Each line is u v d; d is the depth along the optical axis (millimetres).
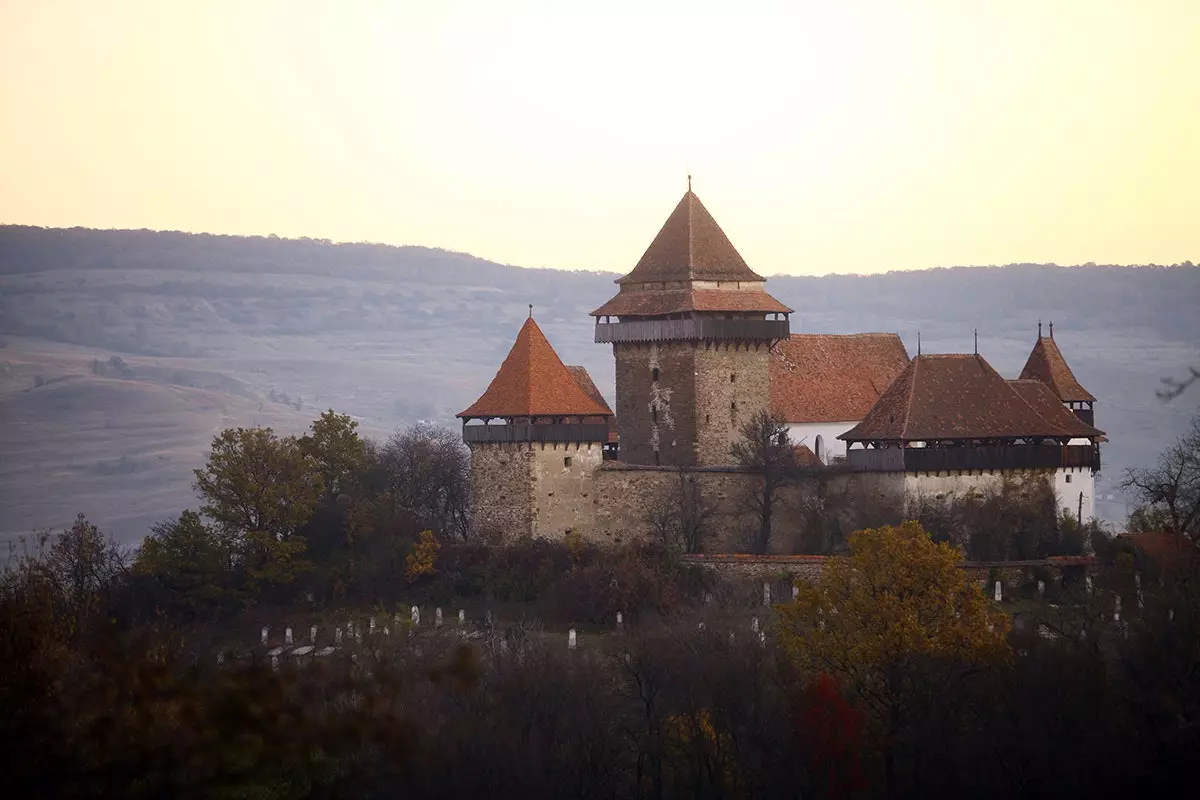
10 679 163125
